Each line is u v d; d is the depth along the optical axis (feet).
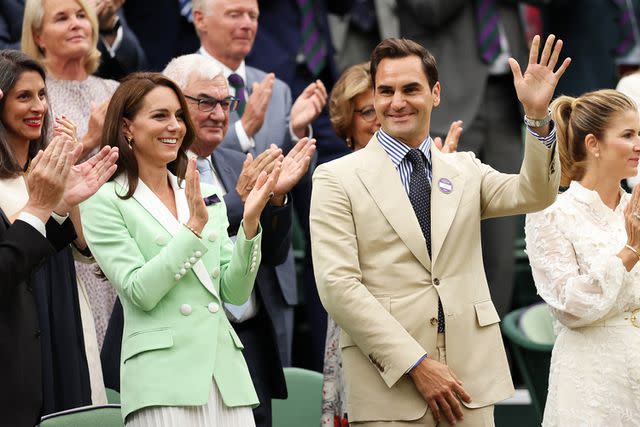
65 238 56.18
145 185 58.03
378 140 62.13
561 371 63.72
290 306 76.07
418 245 59.67
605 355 62.75
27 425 52.95
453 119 94.17
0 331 52.75
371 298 58.90
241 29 83.46
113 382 66.59
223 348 56.49
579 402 62.95
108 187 57.36
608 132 65.00
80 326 66.03
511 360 96.22
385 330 58.34
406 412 58.59
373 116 74.18
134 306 55.77
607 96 65.62
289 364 75.72
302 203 85.40
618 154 64.90
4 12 83.15
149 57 93.86
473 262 60.59
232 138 77.77
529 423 92.53
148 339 55.16
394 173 60.95
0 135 62.49
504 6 95.91
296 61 94.02
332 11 96.99
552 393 64.39
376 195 60.44
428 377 58.03
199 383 54.90
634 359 62.44
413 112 61.41
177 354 55.21
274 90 84.33
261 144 81.20
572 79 102.89
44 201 52.70
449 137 70.18
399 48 61.62
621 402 62.54
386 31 96.22
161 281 54.44
